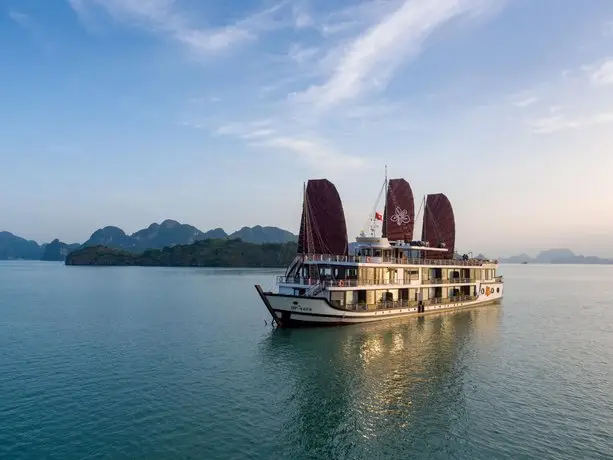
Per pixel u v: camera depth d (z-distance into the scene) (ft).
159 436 74.54
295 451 70.28
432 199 242.37
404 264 184.24
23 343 142.41
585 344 144.66
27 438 73.67
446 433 76.84
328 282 157.99
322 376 105.70
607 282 553.64
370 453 70.03
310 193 190.39
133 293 313.53
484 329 167.94
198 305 241.55
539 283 525.75
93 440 73.05
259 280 472.03
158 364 116.37
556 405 89.45
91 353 128.57
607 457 69.21
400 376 106.52
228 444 72.13
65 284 406.82
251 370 110.42
